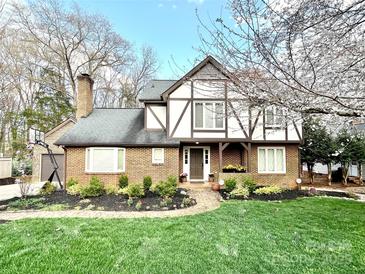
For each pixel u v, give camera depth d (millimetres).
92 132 14945
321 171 23125
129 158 14312
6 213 7945
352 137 16484
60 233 5594
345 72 3338
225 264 4043
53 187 11984
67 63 25922
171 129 14789
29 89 27953
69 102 26625
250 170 14609
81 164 14180
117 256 4348
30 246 4809
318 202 9914
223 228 6062
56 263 4078
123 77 30547
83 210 8469
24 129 25094
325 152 16969
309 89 3162
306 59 3264
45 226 6168
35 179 18547
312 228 6117
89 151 14203
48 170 18812
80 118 16422
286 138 15062
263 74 3414
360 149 16453
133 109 17953
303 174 21703
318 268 3910
